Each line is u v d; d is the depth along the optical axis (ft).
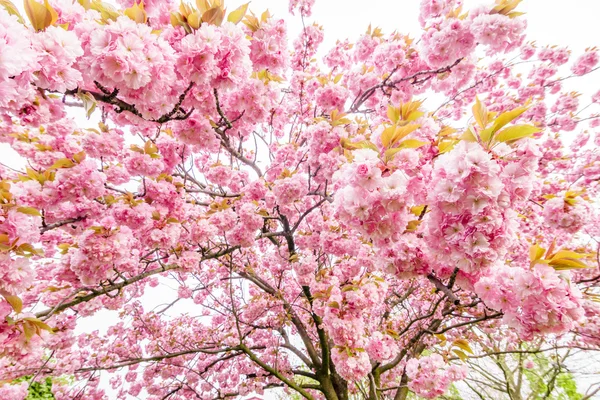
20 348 5.50
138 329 21.34
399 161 6.33
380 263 7.42
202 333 23.29
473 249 5.28
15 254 5.60
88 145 9.68
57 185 8.46
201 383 23.00
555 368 26.00
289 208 14.46
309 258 15.39
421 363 11.02
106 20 5.64
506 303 6.14
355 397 20.62
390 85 12.80
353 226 6.74
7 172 10.86
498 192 5.03
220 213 12.66
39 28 4.90
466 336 19.77
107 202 9.66
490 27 9.18
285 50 10.08
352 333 9.59
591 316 11.85
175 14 6.61
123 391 22.41
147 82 5.60
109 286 10.41
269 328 19.90
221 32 6.68
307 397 17.11
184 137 10.30
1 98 3.74
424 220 7.25
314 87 15.66
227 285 22.86
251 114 10.41
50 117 6.60
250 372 23.08
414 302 21.15
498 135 5.48
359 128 13.83
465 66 11.93
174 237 10.34
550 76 21.20
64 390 18.40
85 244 8.49
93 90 6.47
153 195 10.25
